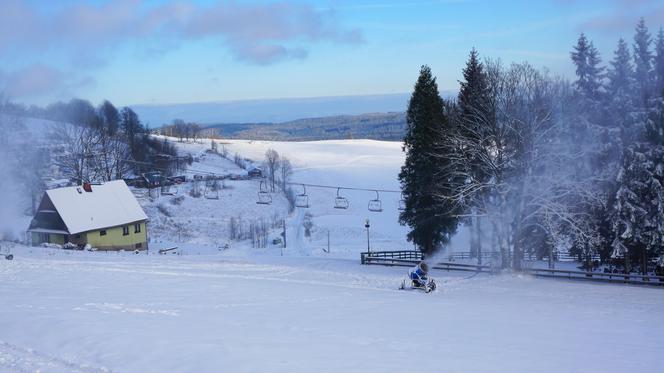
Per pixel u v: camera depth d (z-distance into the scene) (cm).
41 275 3052
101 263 3994
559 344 1622
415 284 3133
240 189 12756
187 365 1238
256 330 1697
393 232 10875
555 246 3978
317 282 3394
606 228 3825
